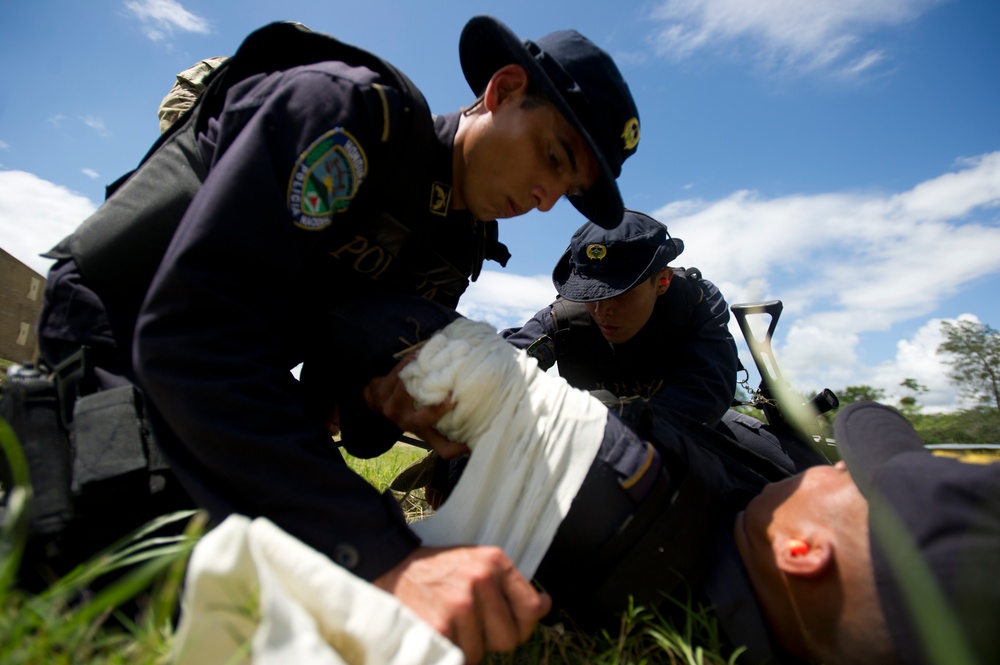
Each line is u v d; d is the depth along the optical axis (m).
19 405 1.09
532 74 1.46
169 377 1.00
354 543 0.98
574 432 1.16
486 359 1.18
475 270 1.78
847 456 1.02
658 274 2.53
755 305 2.37
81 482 1.03
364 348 1.30
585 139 1.48
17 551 0.78
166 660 0.81
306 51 1.39
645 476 1.13
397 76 1.37
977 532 0.81
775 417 2.32
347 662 0.82
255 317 1.11
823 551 0.98
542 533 1.10
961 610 0.78
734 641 1.08
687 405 2.31
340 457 1.18
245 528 0.76
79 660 0.80
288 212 1.16
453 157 1.56
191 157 1.30
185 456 1.05
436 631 0.87
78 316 1.25
